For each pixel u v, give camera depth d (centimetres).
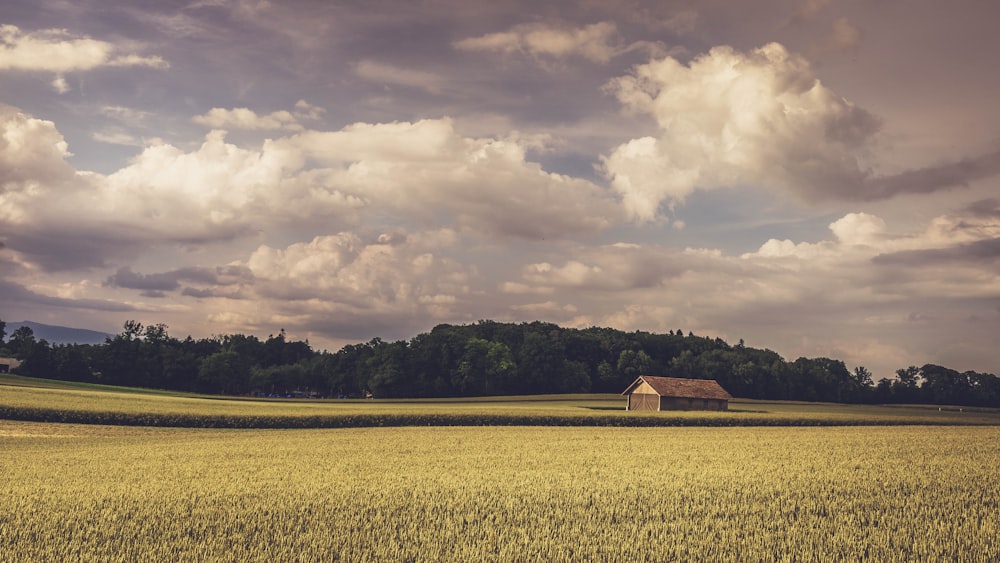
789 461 2820
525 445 3650
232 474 2291
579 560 1252
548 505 1727
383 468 2511
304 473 2330
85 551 1245
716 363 14638
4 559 1188
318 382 17288
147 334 15262
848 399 15700
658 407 8438
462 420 5616
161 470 2414
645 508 1703
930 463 2759
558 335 15500
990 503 1889
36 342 13662
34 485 1994
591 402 10738
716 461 2814
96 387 10650
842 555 1320
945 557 1313
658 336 16912
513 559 1243
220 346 18238
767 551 1320
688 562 1258
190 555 1223
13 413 4650
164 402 6438
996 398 16525
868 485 2106
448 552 1266
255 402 8406
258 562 1196
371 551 1277
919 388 16688
